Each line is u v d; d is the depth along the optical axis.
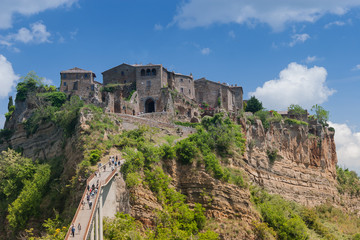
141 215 72.94
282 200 100.81
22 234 79.88
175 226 73.81
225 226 81.31
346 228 114.88
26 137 109.06
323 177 128.00
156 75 119.38
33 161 102.38
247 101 142.88
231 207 84.38
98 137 83.25
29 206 81.50
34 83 118.50
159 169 80.06
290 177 118.44
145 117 108.62
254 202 94.38
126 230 65.06
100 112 93.25
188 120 115.19
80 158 80.38
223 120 104.44
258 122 115.00
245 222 83.69
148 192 75.81
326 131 136.38
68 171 82.94
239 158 96.00
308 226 103.25
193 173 85.81
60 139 96.94
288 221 90.31
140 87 119.56
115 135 87.88
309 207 118.56
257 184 106.81
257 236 83.12
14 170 92.19
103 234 62.38
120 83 123.06
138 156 78.06
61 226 69.25
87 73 117.94
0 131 117.50
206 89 131.50
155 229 72.88
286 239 87.50
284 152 121.38
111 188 69.12
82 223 52.19
